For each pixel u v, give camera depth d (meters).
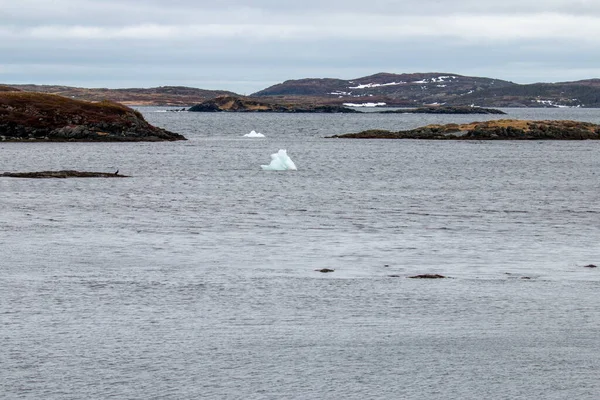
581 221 141.50
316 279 83.12
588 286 80.38
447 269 90.81
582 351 57.41
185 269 88.88
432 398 48.56
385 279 83.38
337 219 140.38
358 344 58.72
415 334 61.53
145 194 176.38
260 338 59.97
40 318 65.12
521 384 50.81
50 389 49.28
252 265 92.06
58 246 104.81
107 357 55.16
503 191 196.12
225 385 50.25
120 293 75.12
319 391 49.47
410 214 149.25
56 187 183.75
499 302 72.62
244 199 171.12
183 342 58.81
